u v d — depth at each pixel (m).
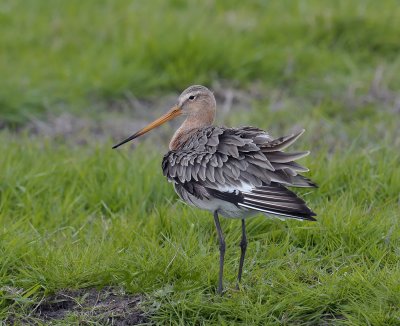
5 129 15.96
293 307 9.89
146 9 20.55
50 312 10.29
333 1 20.47
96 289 10.53
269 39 19.05
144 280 10.40
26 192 13.01
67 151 14.76
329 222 11.48
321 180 12.83
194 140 10.59
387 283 10.09
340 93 17.11
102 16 20.28
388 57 18.72
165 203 12.86
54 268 10.73
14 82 17.22
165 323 9.92
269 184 9.75
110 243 11.28
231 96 17.11
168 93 17.70
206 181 10.11
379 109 16.38
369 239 11.25
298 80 17.81
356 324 9.55
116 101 17.48
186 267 10.62
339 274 10.51
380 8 20.06
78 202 12.92
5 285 10.62
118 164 13.77
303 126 15.38
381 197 12.58
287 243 11.19
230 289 10.31
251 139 10.04
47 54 18.67
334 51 18.77
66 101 17.27
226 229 11.75
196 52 18.22
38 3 21.05
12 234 11.57
